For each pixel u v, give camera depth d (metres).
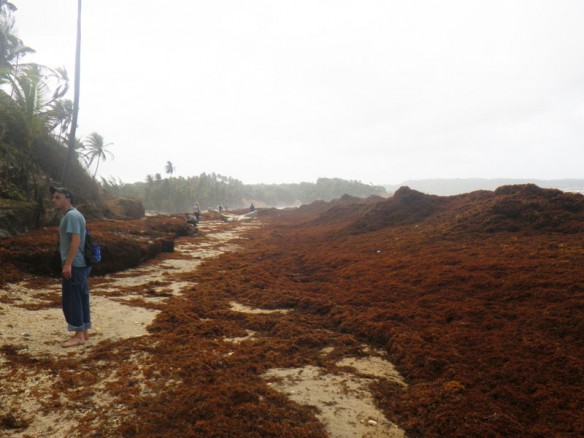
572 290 5.62
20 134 14.22
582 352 3.99
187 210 65.69
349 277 8.89
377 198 29.19
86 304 4.55
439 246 10.90
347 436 2.89
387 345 4.89
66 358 3.99
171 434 2.71
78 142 19.30
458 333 4.82
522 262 7.61
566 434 2.80
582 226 10.24
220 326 5.38
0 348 4.01
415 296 6.80
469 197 16.72
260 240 18.23
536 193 12.97
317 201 42.44
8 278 6.79
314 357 4.48
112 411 3.01
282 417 3.04
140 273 9.56
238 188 90.25
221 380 3.59
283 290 7.91
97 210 17.61
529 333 4.58
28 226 9.86
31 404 3.06
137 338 4.73
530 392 3.43
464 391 3.46
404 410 3.28
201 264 11.28
